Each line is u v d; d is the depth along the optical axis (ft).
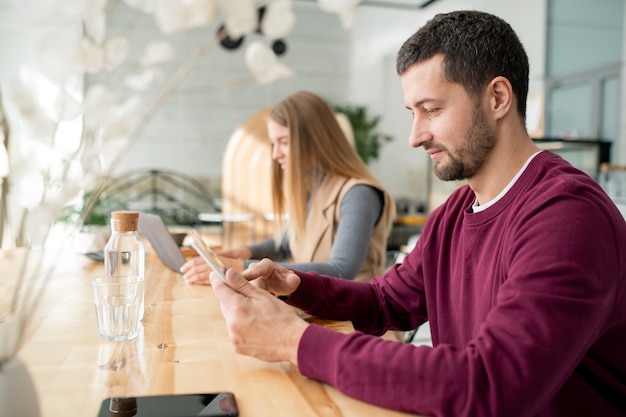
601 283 2.21
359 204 5.29
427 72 2.67
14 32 16.25
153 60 1.77
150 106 1.75
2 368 1.65
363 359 2.17
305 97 5.68
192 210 23.40
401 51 2.80
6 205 1.76
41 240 1.73
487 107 2.64
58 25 1.67
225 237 16.34
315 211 5.54
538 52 20.06
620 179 13.44
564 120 19.35
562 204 2.33
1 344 1.66
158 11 1.67
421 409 2.04
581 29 18.53
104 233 6.01
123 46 1.78
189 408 2.02
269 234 16.21
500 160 2.73
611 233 2.32
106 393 2.19
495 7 21.42
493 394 2.00
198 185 23.82
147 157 23.45
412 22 24.52
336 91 25.46
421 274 3.61
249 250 6.13
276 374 2.43
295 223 5.63
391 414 2.06
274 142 5.79
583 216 2.27
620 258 2.35
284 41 24.70
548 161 2.67
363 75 25.45
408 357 2.12
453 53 2.61
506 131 2.69
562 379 2.11
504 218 2.71
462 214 3.19
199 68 23.63
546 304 2.10
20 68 1.67
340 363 2.20
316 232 5.49
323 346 2.29
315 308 3.44
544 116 19.02
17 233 1.74
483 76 2.60
